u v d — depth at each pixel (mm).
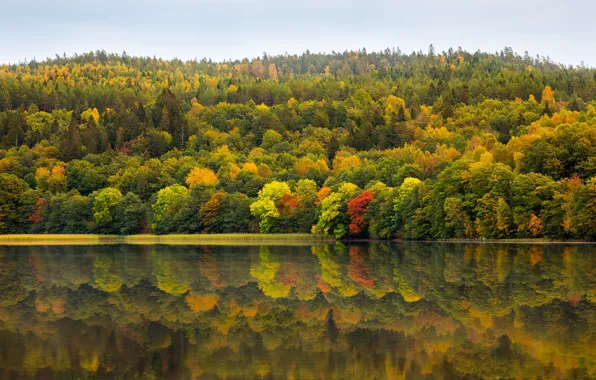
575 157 133000
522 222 126500
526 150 139875
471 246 120125
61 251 129375
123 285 79188
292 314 61969
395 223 148250
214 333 55062
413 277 82688
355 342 51812
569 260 93562
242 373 44688
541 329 54625
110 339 53188
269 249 130750
